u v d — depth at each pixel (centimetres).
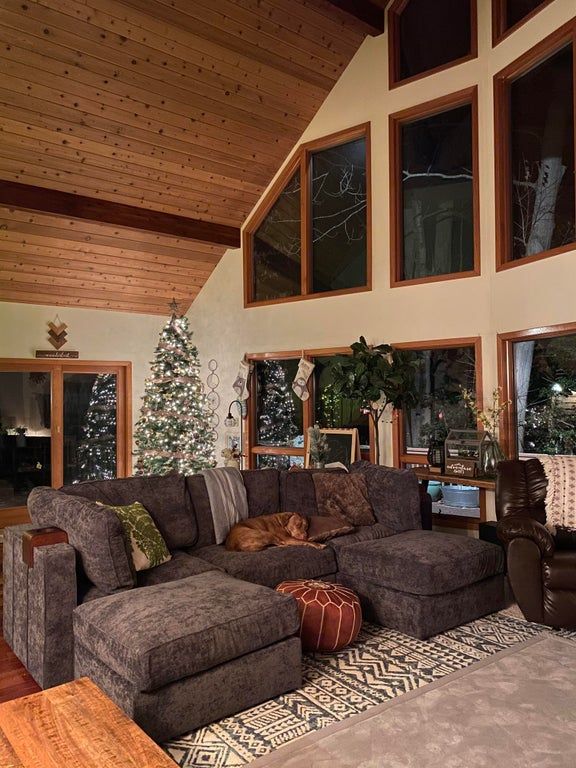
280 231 718
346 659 328
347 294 643
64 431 746
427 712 271
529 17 487
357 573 395
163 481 409
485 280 539
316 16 566
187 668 253
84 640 284
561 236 475
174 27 508
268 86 601
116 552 314
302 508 464
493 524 471
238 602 286
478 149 545
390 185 605
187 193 663
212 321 788
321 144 662
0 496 702
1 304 688
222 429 774
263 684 281
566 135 470
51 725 189
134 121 561
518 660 324
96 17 474
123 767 166
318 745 247
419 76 583
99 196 614
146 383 706
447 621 366
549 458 445
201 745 249
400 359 571
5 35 456
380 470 485
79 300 732
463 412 568
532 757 238
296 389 672
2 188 553
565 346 478
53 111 520
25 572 322
